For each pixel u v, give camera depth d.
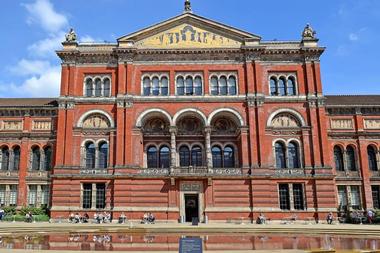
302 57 51.97
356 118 53.19
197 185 47.81
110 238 27.91
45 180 51.34
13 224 39.47
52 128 52.91
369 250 19.75
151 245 22.86
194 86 51.44
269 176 47.44
